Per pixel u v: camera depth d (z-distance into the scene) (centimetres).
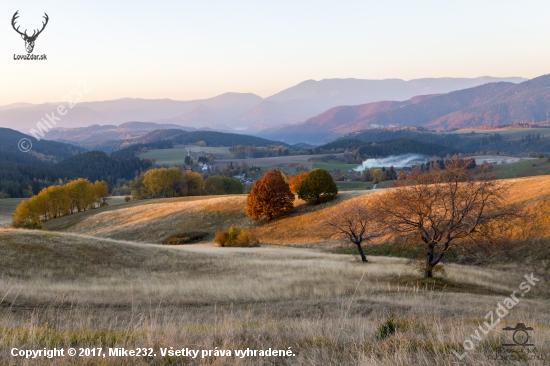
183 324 1034
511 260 3369
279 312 1391
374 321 1027
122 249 3284
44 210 8838
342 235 5375
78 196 9631
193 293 1853
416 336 752
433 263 2466
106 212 8831
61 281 2247
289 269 2814
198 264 3125
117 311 1382
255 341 749
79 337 736
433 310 1319
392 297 1728
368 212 3422
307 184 6831
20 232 3117
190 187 12225
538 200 3938
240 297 1783
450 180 2394
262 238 6153
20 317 1102
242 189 13262
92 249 3059
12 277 2134
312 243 5438
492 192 2308
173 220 7500
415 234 2494
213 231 6812
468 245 2472
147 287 1978
